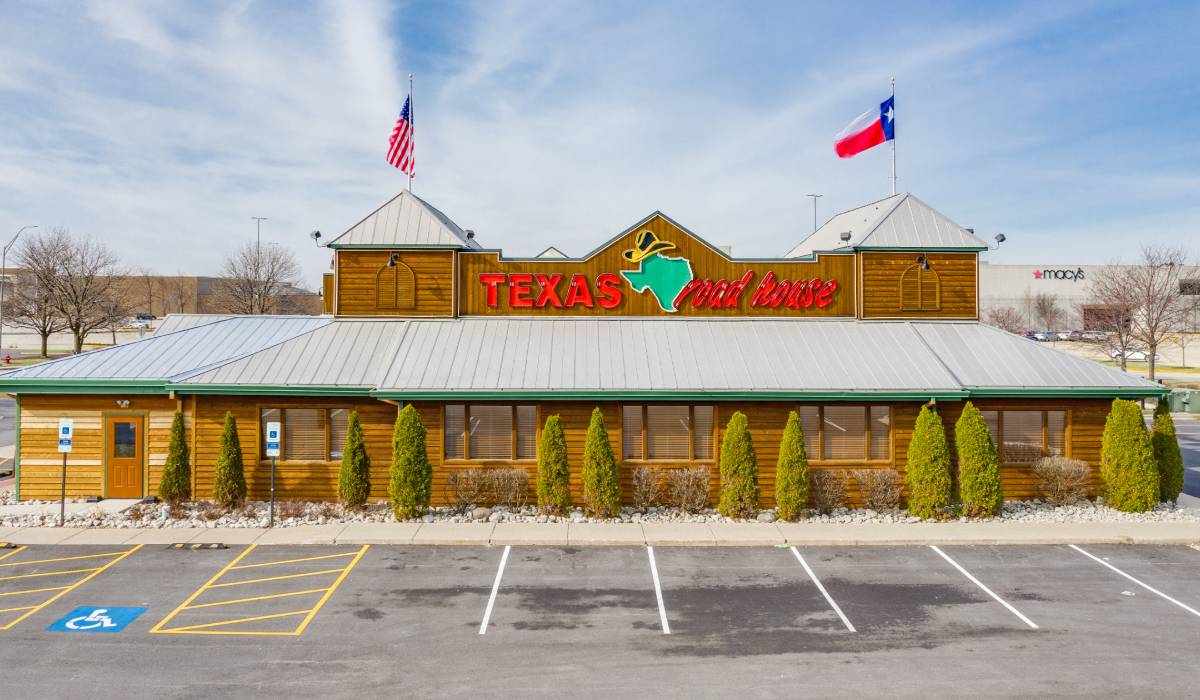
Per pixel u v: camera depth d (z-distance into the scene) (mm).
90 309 73438
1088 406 23406
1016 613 15430
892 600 16094
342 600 15961
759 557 18859
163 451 23359
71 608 15453
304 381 22719
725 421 22922
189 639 14078
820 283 26016
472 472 22203
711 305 25953
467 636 14266
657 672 12898
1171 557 18891
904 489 22891
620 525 21172
